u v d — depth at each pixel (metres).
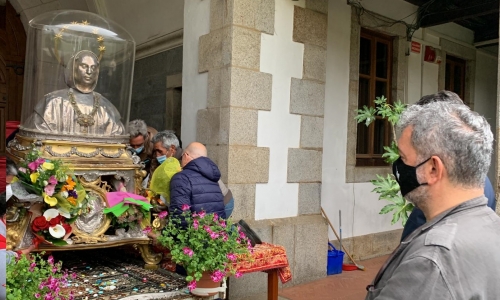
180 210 2.71
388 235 5.75
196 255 2.33
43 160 2.41
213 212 2.89
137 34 5.60
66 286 2.36
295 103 4.32
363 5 5.39
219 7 3.95
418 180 1.22
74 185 2.48
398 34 5.84
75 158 2.61
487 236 1.11
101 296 2.24
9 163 2.31
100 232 2.59
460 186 1.19
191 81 4.23
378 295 1.18
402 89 5.94
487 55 7.52
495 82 7.79
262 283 4.12
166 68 5.18
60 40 3.01
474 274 1.05
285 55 4.23
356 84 5.35
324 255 4.59
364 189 5.48
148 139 3.91
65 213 2.44
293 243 4.29
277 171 4.20
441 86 6.59
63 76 2.95
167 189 2.99
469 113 1.22
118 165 2.77
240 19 3.86
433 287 1.04
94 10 5.73
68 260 2.95
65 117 2.67
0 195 1.74
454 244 1.08
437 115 1.21
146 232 2.74
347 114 5.27
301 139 4.39
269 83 4.08
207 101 4.05
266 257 2.94
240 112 3.87
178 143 3.67
